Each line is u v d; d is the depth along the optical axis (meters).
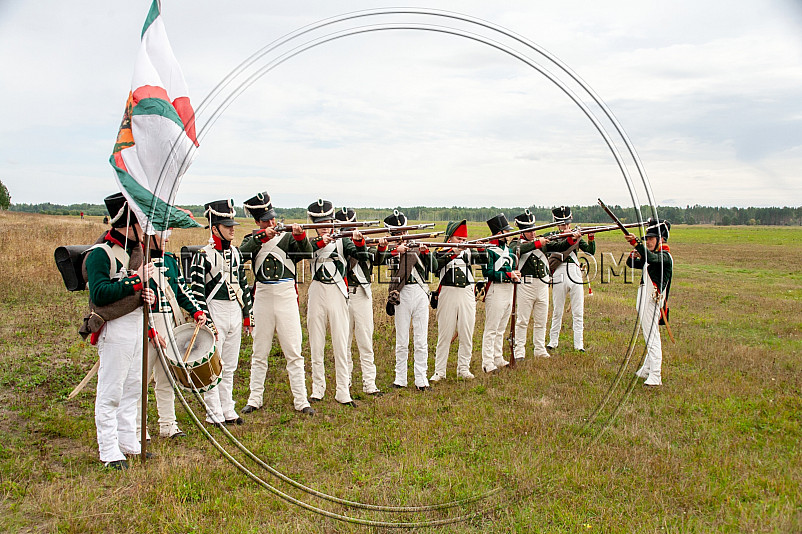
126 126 4.82
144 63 4.90
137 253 4.83
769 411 6.04
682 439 5.40
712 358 8.16
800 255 27.75
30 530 3.72
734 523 3.88
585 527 3.88
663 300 7.00
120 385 4.66
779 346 9.05
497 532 3.88
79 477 4.38
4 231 19.86
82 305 10.34
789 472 4.63
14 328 8.63
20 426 5.35
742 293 14.95
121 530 3.77
